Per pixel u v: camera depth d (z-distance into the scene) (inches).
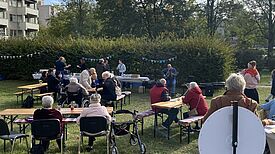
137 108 445.1
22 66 833.5
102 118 232.4
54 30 1820.9
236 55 1279.5
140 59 722.8
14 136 237.0
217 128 109.4
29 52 821.2
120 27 1358.3
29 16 2337.6
